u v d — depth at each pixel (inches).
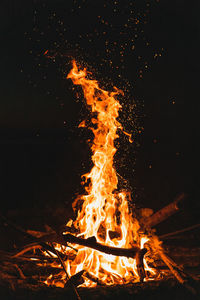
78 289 146.0
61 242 164.2
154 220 193.9
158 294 136.8
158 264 176.6
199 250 201.3
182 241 218.5
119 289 143.0
